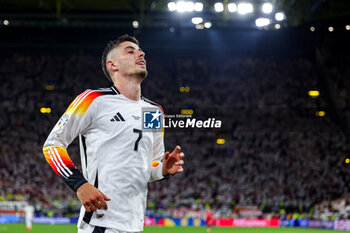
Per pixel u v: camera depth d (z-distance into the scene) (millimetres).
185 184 36094
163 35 46625
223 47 46656
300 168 36906
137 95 4047
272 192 35062
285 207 33719
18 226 30562
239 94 44750
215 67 47406
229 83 45875
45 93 45469
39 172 37219
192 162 37938
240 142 39500
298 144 38938
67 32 47156
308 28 43156
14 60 48062
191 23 45906
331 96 42000
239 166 37688
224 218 33781
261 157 38219
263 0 37406
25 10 42188
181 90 45656
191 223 33688
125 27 45469
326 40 43875
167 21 43938
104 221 3693
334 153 37719
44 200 34688
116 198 3725
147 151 3990
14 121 42312
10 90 45469
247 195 35000
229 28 44969
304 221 32906
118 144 3816
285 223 33250
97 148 3799
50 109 43844
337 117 40781
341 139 38594
